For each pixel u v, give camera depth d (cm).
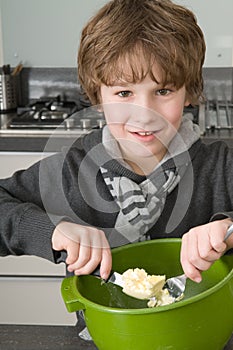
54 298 242
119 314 80
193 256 95
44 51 285
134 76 103
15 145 228
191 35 111
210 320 83
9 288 241
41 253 106
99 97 116
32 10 280
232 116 247
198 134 129
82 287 96
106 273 96
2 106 274
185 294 100
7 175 232
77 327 100
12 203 115
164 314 79
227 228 96
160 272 106
